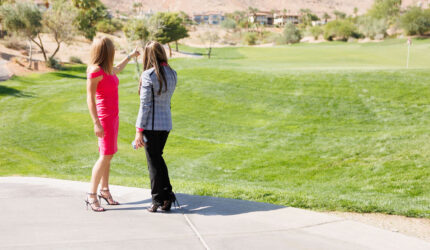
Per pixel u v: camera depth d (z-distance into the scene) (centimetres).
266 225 371
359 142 1593
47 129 2025
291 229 362
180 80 2978
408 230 422
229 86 2795
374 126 1919
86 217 381
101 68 395
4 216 374
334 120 2064
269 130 1953
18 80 3712
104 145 406
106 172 427
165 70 395
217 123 2111
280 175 1286
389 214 491
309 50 6619
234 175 1319
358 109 2208
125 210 414
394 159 1290
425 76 2694
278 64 4081
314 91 2564
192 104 2456
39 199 441
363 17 12712
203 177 1297
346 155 1436
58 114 2377
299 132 1891
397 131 1698
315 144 1672
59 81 3888
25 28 4428
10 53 5284
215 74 3098
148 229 351
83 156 1595
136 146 398
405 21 10850
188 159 1546
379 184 1052
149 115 394
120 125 2092
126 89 3050
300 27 19400
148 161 404
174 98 2575
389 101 2292
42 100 2834
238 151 1638
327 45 10512
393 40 10306
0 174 1252
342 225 378
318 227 370
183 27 7906
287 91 2619
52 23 4712
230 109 2359
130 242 318
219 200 463
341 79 2739
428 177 1059
